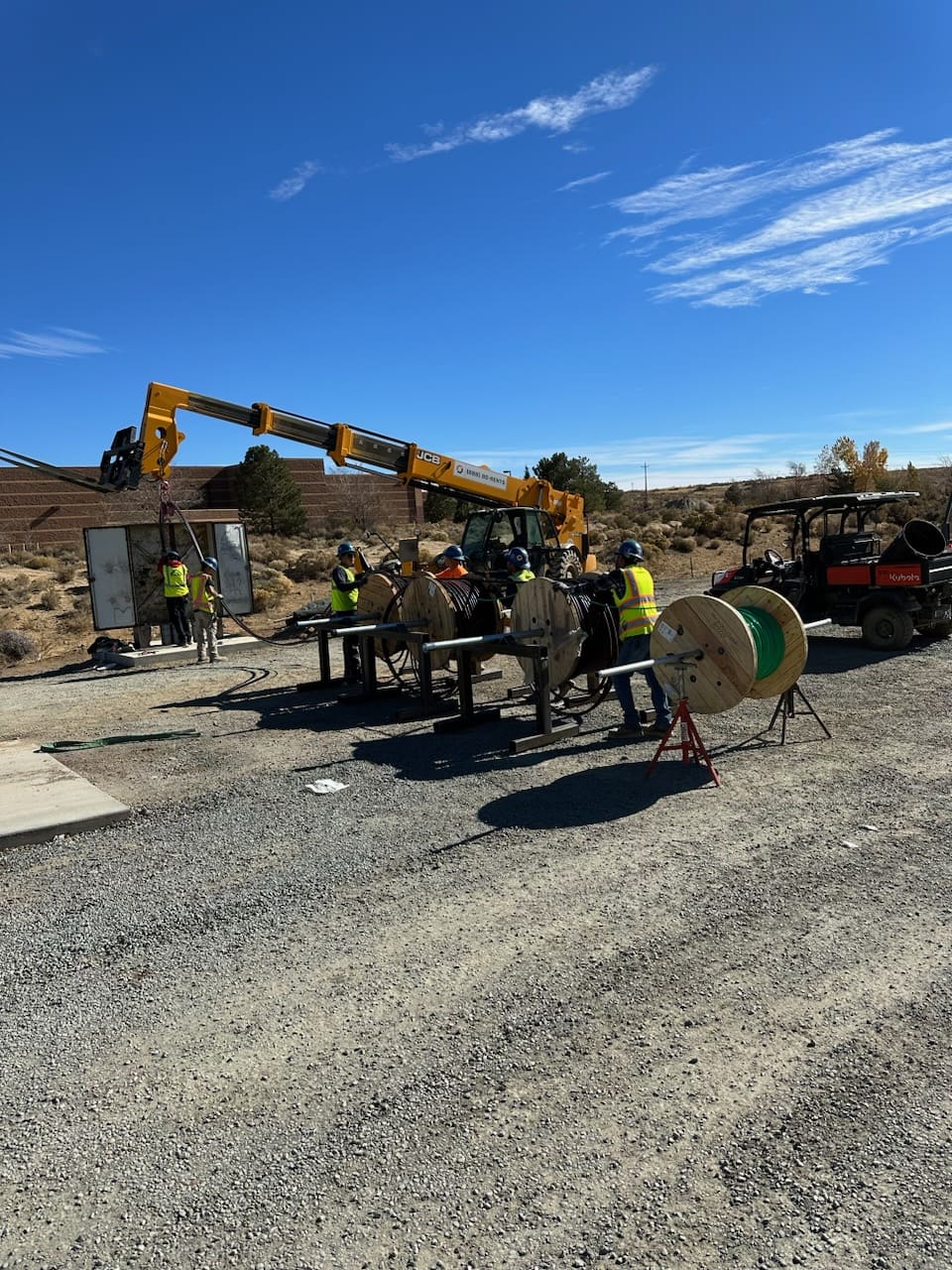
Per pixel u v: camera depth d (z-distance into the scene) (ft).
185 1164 10.85
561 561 57.31
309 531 176.45
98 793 26.16
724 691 25.23
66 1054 13.41
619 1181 10.21
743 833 21.26
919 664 42.50
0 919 18.40
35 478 163.12
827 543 47.83
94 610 61.00
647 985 14.57
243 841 22.39
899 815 22.07
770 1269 8.86
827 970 14.80
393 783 26.96
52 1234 9.82
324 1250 9.40
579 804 24.04
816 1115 11.21
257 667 53.26
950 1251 8.99
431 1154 10.81
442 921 17.34
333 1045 13.32
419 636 36.55
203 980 15.48
